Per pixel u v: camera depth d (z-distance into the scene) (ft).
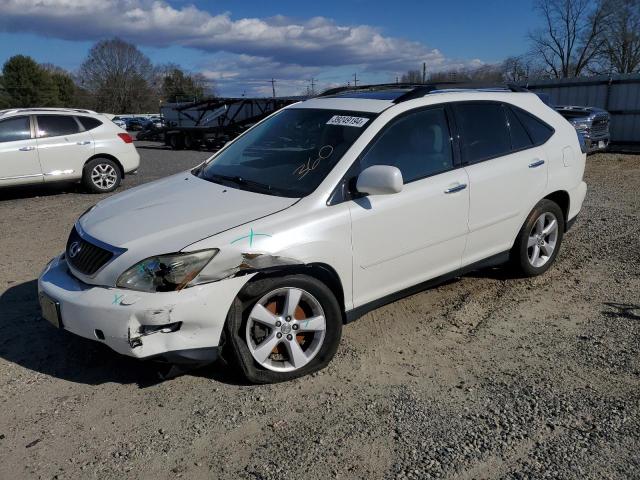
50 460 9.49
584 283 17.31
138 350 10.46
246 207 11.91
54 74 307.58
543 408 10.67
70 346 13.53
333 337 12.14
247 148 15.11
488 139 15.51
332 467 9.13
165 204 12.66
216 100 88.22
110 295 10.64
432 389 11.45
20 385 11.85
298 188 12.46
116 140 37.58
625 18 150.20
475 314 15.17
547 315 15.05
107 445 9.86
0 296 16.97
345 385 11.64
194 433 10.12
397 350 13.19
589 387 11.40
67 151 35.50
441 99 14.67
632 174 42.45
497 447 9.54
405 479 8.81
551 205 17.25
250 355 11.37
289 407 10.87
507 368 12.25
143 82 325.62
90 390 11.63
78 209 30.89
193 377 12.05
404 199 13.08
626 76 69.15
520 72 139.33
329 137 13.50
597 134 57.00
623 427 10.02
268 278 11.22
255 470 9.12
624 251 20.39
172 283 10.47
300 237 11.43
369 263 12.73
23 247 22.71
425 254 13.87
